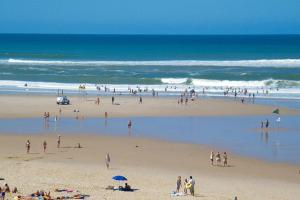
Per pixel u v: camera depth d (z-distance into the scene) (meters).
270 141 53.25
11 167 40.03
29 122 61.94
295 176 40.75
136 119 64.88
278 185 37.72
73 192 32.03
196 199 31.73
